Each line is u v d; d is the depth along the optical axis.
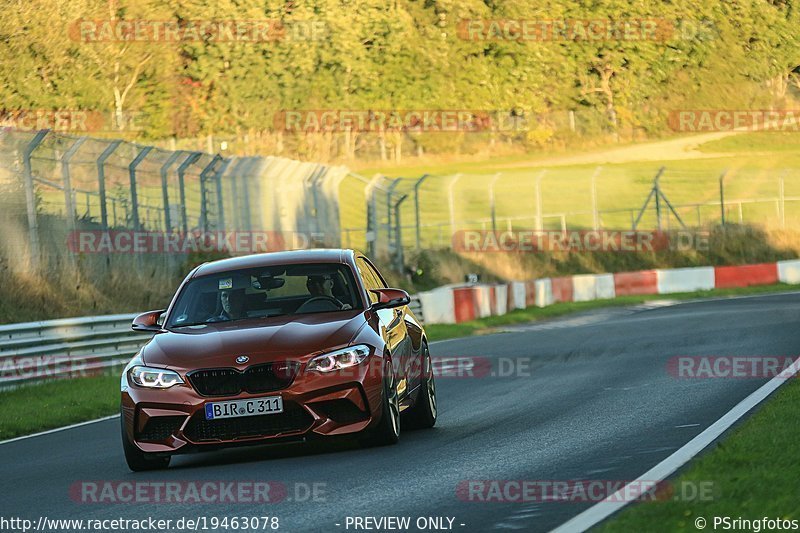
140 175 88.00
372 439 31.23
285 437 29.58
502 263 154.12
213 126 178.88
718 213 195.88
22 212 76.69
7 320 72.06
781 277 159.25
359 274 34.75
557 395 43.22
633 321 91.38
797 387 37.69
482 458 28.09
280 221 107.12
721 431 29.83
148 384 29.97
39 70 154.12
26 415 47.47
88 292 79.50
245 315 33.22
